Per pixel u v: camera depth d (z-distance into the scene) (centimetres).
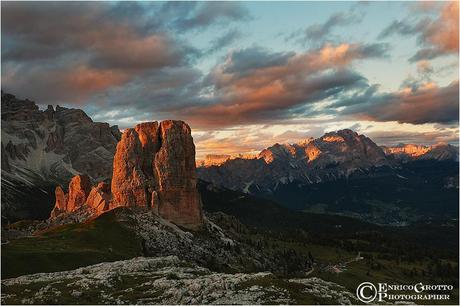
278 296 8056
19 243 16288
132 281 10100
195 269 12312
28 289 9425
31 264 13050
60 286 9612
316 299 8269
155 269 12075
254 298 7894
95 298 8588
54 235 18288
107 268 11969
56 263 13600
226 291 8325
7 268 12369
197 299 7900
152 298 8294
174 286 9075
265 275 9531
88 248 16750
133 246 18600
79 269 12169
